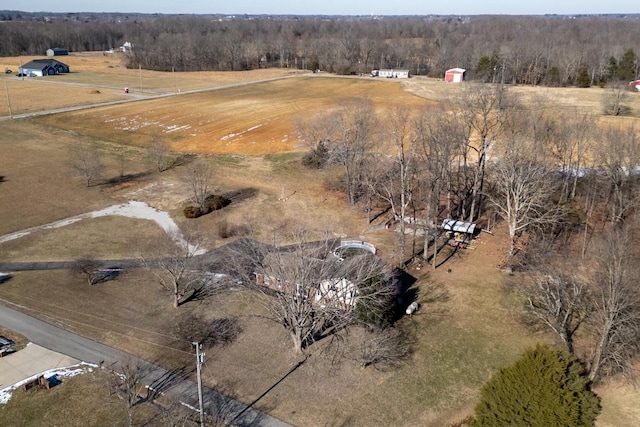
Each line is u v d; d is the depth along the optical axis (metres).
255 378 37.69
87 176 77.62
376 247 57.34
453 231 59.12
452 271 52.50
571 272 44.69
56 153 92.81
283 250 55.75
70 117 118.06
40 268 53.12
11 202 70.62
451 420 34.38
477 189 63.41
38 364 38.69
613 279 35.69
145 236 60.66
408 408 35.34
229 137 102.06
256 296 47.66
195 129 108.25
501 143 65.38
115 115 120.38
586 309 41.00
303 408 35.06
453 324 44.19
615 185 57.12
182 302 46.91
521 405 29.34
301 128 86.69
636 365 38.44
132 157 91.50
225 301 47.09
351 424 33.91
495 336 42.72
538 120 63.22
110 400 35.25
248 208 68.69
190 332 42.72
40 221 64.88
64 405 34.78
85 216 66.62
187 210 65.81
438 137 61.91
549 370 30.61
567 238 57.25
